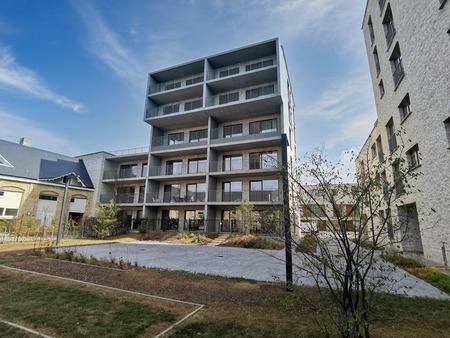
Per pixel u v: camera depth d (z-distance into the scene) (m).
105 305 4.37
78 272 6.98
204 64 22.94
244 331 3.39
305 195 3.41
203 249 13.20
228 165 21.69
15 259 8.80
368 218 2.95
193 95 24.22
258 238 14.98
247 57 22.47
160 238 18.44
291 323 3.64
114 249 12.59
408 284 6.07
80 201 25.61
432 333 3.38
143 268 7.77
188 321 3.75
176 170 23.59
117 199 23.88
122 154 27.28
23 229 17.91
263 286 5.76
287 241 3.66
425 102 9.58
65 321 3.70
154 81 25.78
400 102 11.95
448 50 8.12
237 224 17.30
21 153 23.70
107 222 18.86
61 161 26.69
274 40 20.39
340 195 3.13
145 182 24.59
